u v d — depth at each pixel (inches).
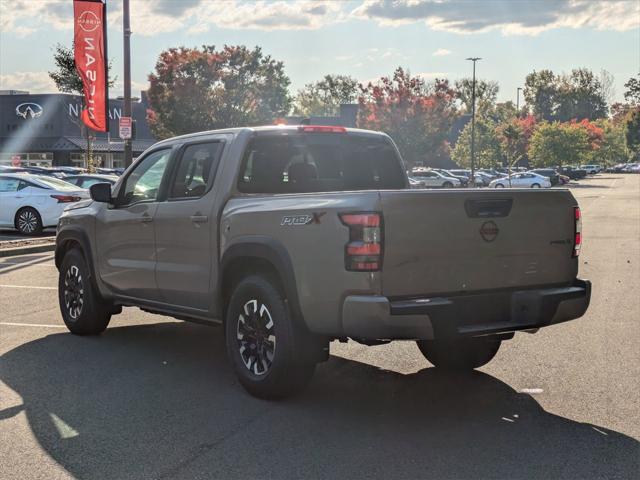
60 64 1481.3
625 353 275.3
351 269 187.8
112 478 161.9
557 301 209.6
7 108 2397.9
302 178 251.1
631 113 4731.8
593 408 210.7
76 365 258.8
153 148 275.3
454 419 201.6
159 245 259.0
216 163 242.2
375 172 274.4
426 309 186.9
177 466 168.4
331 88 5999.0
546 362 263.3
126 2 845.8
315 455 174.9
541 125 3545.8
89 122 890.7
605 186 2524.6
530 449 178.7
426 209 192.5
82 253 305.0
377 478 161.5
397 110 2210.9
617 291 416.5
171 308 260.5
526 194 209.5
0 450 178.4
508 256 206.4
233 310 225.6
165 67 1950.1
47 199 767.1
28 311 364.2
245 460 171.8
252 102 1996.8
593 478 161.3
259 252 213.0
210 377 243.9
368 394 225.5
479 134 2945.4
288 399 219.6
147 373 248.7
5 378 241.6
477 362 249.6
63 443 183.0
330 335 200.7
